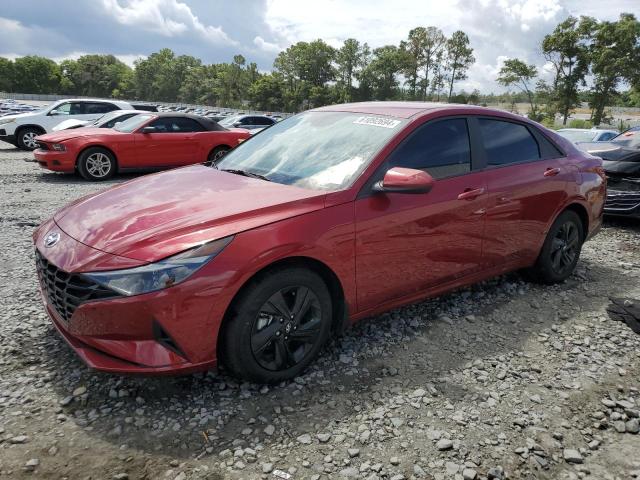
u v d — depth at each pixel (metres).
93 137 10.16
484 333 3.64
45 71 150.12
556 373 3.15
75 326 2.57
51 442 2.37
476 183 3.67
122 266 2.46
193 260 2.48
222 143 11.52
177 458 2.31
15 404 2.63
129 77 168.88
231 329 2.63
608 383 3.07
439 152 3.55
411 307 3.99
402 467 2.30
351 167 3.20
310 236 2.80
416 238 3.31
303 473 2.24
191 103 156.25
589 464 2.39
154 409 2.64
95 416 2.57
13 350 3.14
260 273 2.69
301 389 2.86
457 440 2.50
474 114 3.90
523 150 4.20
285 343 2.84
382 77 111.25
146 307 2.42
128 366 2.49
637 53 53.66
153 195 3.13
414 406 2.75
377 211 3.10
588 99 58.19
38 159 10.15
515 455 2.41
